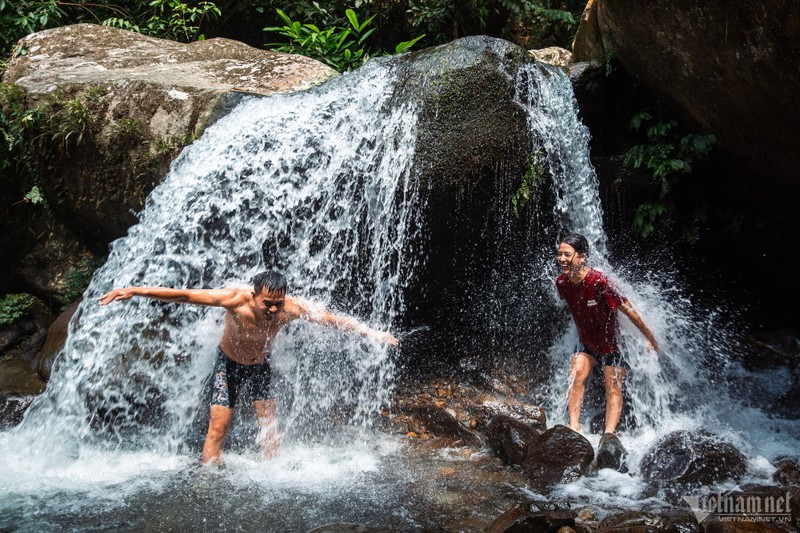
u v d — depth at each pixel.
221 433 4.50
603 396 5.56
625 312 4.88
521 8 10.02
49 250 6.80
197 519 3.69
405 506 3.88
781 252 6.09
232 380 4.51
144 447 4.88
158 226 5.72
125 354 5.36
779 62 4.50
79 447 4.84
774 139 5.12
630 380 5.27
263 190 5.54
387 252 5.44
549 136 5.54
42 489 4.09
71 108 6.07
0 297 6.82
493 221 5.54
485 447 4.87
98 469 4.45
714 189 6.12
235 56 7.68
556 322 5.95
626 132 6.23
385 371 5.80
